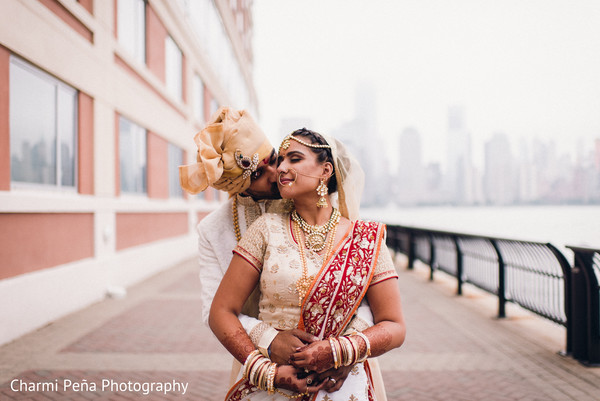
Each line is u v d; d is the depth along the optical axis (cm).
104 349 459
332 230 145
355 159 165
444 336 516
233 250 145
